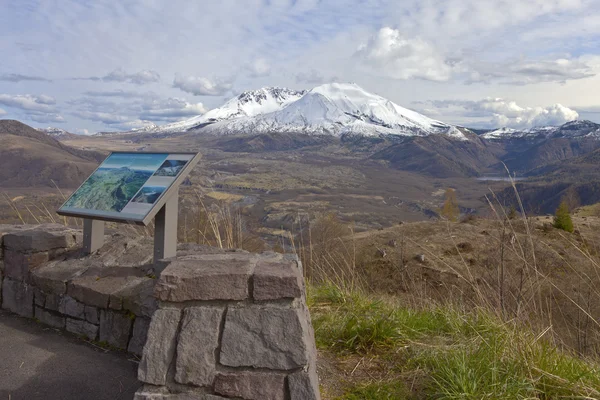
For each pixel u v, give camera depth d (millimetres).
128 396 2488
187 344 1898
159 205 2996
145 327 2879
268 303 1960
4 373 2699
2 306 3803
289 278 1946
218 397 1841
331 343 3268
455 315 3725
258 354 1867
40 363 2826
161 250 3174
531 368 2697
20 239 3666
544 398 2559
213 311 1959
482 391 2471
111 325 3062
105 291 3084
